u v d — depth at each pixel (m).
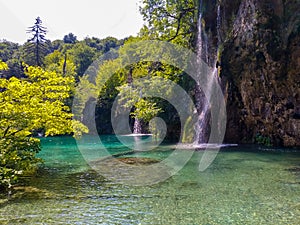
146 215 5.39
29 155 8.61
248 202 6.03
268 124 16.12
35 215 5.42
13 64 44.19
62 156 13.53
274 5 14.01
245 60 15.65
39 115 8.49
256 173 8.75
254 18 14.43
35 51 46.84
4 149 8.09
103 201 6.26
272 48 14.27
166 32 22.84
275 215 5.26
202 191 6.94
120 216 5.35
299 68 13.83
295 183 7.43
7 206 5.95
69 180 8.25
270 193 6.62
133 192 6.96
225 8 16.86
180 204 6.00
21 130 8.60
